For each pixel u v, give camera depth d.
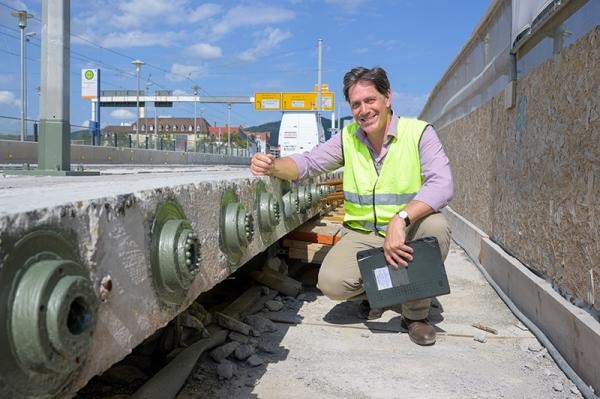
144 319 1.77
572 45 3.44
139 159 26.84
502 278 4.90
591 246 3.05
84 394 2.64
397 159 3.54
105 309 1.54
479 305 4.57
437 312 4.34
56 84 5.69
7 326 1.16
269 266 4.72
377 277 3.31
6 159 17.22
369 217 3.64
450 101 10.18
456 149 9.29
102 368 1.52
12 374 1.17
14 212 1.21
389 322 4.00
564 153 3.54
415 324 3.63
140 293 1.75
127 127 95.31
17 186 2.65
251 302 4.19
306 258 4.94
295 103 51.16
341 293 3.71
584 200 3.18
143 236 1.78
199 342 3.10
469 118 7.90
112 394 2.67
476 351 3.46
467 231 7.30
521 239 4.59
